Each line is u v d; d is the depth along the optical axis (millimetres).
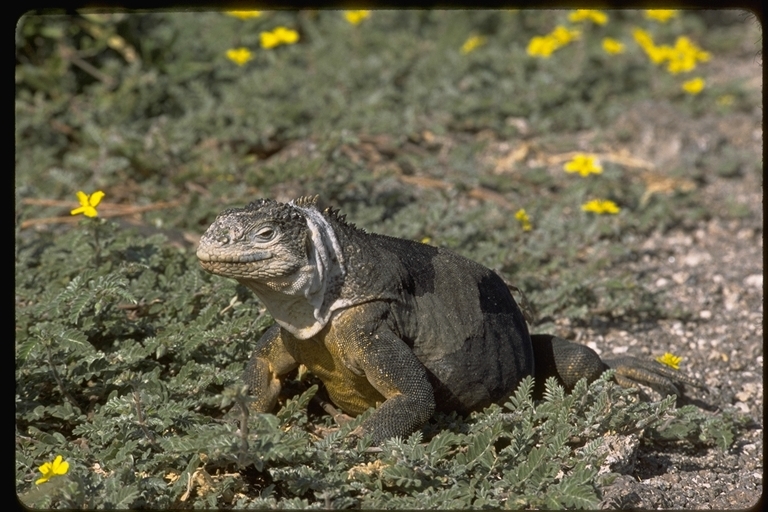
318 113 19266
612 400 10266
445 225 15273
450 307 10156
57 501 8633
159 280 12273
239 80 20250
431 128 19031
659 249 16922
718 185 19234
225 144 18031
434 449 9094
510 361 10461
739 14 27359
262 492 8969
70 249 12711
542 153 19391
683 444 11188
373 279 9656
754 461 11109
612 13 26016
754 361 13586
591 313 14320
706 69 24531
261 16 22250
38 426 10062
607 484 9242
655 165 19375
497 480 9367
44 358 10148
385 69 21297
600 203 15719
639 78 22344
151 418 9297
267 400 10242
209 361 10805
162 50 20469
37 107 18625
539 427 9773
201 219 15297
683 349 13758
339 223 9828
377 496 8789
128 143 17141
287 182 16312
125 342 10445
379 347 9555
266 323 11227
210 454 8836
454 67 21344
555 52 22781
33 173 17031
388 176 16500
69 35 19969
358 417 9625
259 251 9133
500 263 14320
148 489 8766
